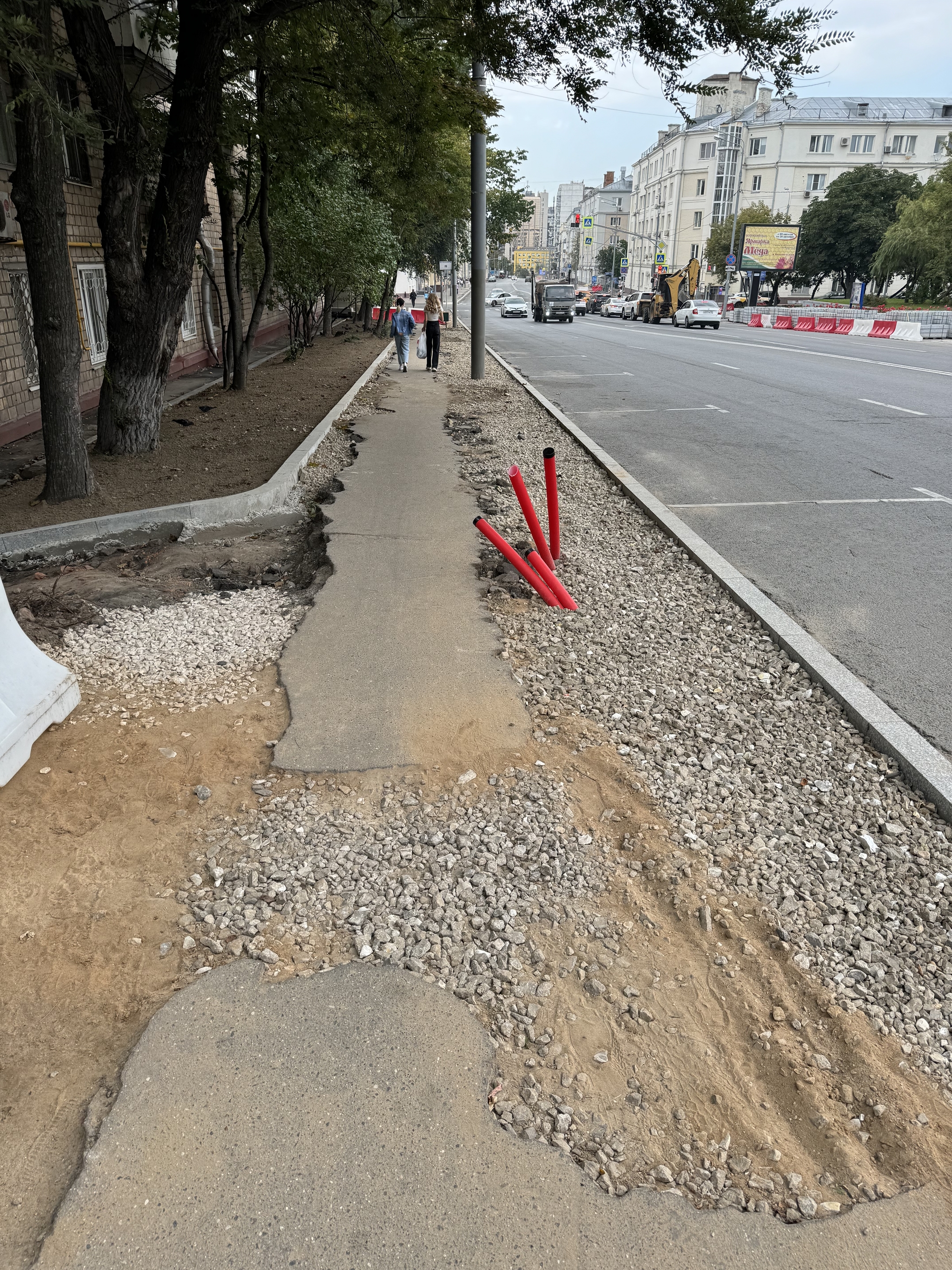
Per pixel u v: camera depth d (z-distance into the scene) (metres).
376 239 17.67
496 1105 2.28
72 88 9.69
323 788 3.61
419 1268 1.89
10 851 3.23
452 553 6.57
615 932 2.91
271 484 7.95
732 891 3.09
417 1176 2.08
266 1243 1.93
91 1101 2.28
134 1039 2.46
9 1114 2.25
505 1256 1.92
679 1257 1.94
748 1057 2.47
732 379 18.25
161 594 5.82
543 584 5.71
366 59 9.48
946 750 3.97
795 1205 2.08
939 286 50.81
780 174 82.12
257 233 16.20
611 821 3.48
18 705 3.83
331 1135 2.17
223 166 11.48
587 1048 2.48
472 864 3.19
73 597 5.65
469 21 8.49
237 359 14.64
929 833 3.42
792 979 2.73
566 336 35.88
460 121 10.34
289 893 3.03
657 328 44.97
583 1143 2.20
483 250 17.67
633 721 4.21
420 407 14.30
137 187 8.31
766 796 3.64
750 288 61.34
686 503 8.20
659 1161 2.17
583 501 8.38
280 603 5.69
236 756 3.85
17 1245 1.95
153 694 4.41
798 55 7.94
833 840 3.38
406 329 19.36
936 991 2.70
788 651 4.93
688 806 3.56
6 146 10.32
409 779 3.66
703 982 2.72
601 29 8.30
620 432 12.11
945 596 5.80
